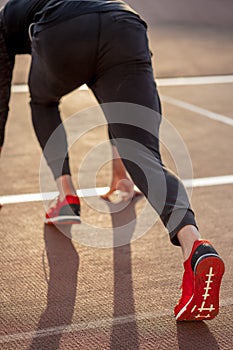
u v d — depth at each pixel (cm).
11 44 474
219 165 675
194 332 375
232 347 362
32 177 626
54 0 422
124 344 363
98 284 432
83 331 375
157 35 1343
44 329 377
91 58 409
